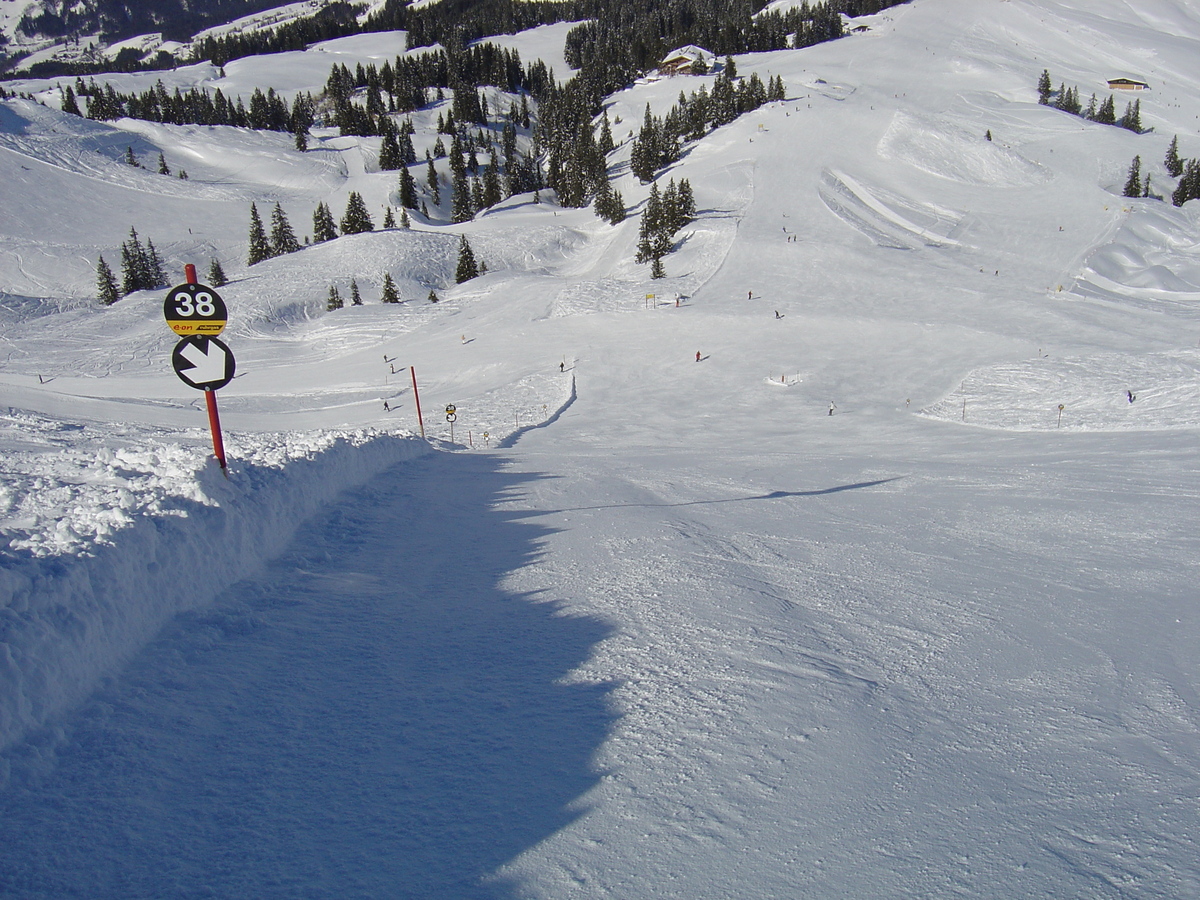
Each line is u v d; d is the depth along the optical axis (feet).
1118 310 154.71
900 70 416.87
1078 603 19.39
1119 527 31.68
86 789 9.63
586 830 9.00
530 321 189.67
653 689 13.03
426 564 22.72
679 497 42.47
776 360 144.36
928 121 317.22
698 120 372.79
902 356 139.85
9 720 10.08
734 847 8.62
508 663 14.39
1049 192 260.01
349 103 474.49
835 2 579.89
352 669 14.01
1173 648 15.78
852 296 178.09
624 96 488.44
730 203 268.21
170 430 69.05
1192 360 108.58
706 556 24.17
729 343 156.15
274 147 426.92
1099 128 310.65
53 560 12.94
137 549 14.75
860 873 8.14
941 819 9.21
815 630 16.47
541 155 451.94
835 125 334.85
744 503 39.60
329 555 22.52
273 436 46.11
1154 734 11.62
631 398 130.82
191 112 464.24
